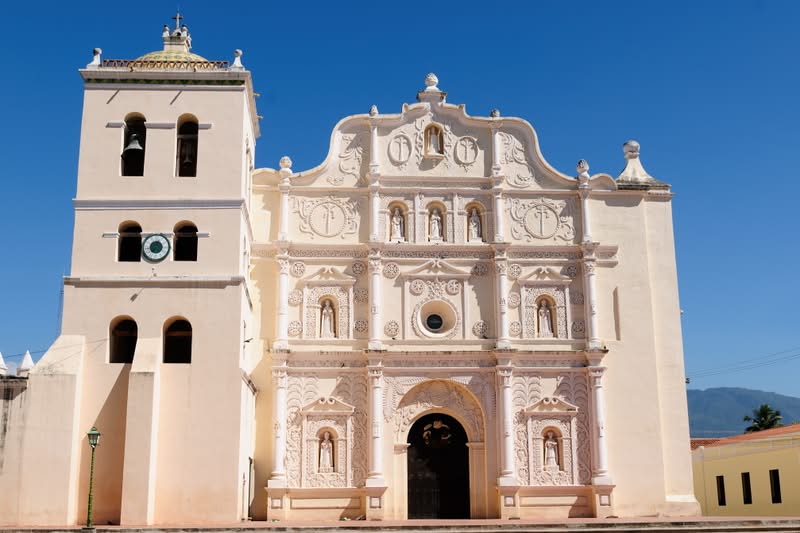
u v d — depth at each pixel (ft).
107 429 117.29
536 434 135.23
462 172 143.43
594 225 143.95
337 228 140.05
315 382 134.10
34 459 113.39
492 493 132.77
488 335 138.21
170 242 124.47
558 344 138.82
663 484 134.72
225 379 119.55
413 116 144.56
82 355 118.83
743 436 193.67
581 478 134.51
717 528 111.86
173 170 127.13
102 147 127.54
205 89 130.31
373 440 131.13
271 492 128.36
